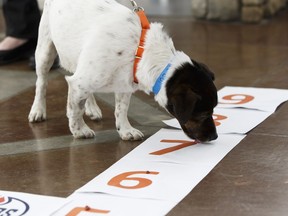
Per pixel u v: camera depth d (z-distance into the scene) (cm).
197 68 329
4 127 410
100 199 290
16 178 324
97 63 338
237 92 466
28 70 561
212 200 289
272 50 605
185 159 339
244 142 365
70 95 365
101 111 441
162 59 330
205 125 337
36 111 417
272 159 338
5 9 581
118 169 327
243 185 305
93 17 350
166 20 779
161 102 330
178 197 291
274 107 425
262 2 740
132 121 415
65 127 407
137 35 337
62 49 367
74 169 334
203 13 762
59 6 369
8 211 281
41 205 287
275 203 285
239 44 638
